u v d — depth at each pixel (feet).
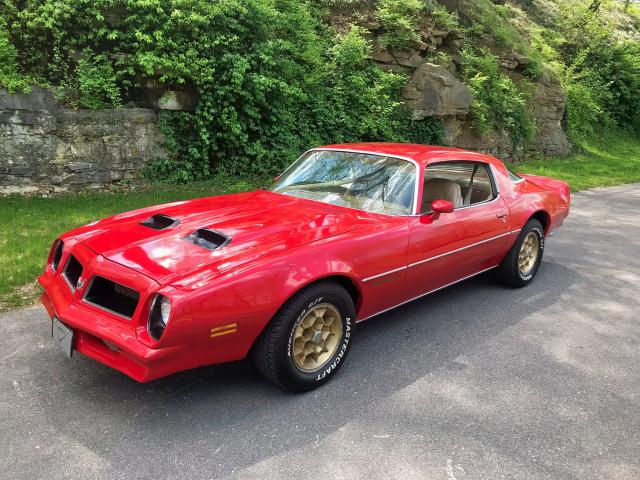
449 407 9.95
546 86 58.59
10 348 11.37
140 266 9.20
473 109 44.65
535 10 85.30
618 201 35.40
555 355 12.34
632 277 18.65
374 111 37.40
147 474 7.80
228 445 8.55
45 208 21.72
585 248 22.54
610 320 14.62
